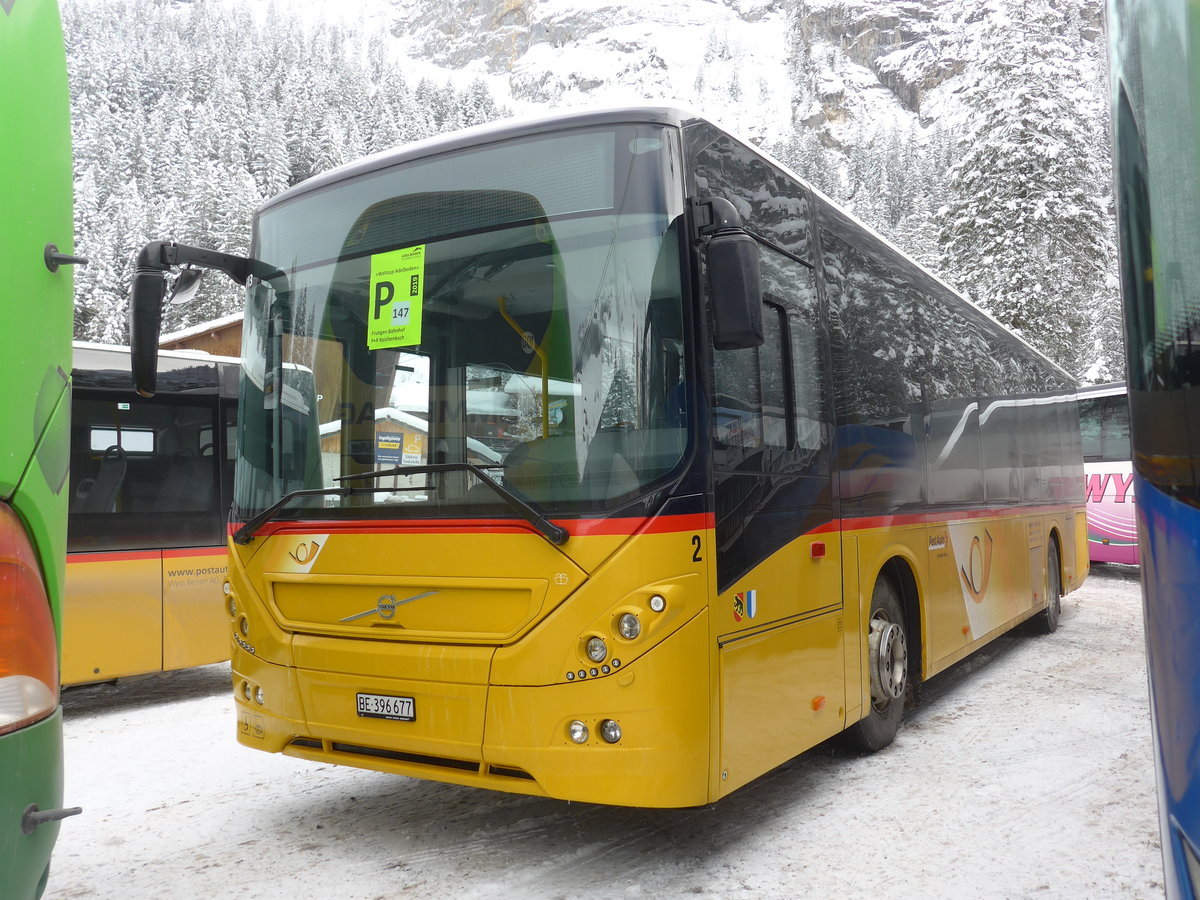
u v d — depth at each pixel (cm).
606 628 362
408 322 424
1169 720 186
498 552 381
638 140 391
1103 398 1678
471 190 420
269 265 473
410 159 438
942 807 486
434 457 406
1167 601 186
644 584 362
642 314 378
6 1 245
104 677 734
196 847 446
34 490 244
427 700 390
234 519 464
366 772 571
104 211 7344
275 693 438
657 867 412
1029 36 2959
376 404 427
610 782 361
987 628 778
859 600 528
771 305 462
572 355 385
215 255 455
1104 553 1684
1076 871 405
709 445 384
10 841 230
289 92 16288
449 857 427
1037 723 657
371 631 409
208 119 10881
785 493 451
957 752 588
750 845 438
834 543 501
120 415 758
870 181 17575
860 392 560
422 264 425
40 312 247
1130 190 199
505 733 374
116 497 752
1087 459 1720
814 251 522
